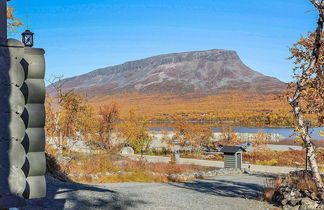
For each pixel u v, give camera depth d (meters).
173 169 28.81
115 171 24.25
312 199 12.66
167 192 16.27
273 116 172.38
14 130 2.58
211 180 26.00
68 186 12.91
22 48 2.64
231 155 35.28
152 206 11.80
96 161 24.03
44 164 2.69
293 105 13.03
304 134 12.74
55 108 28.41
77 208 9.26
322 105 13.09
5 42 2.59
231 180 25.89
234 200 14.83
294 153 50.69
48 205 8.50
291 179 15.12
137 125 52.56
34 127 2.66
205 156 52.09
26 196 2.61
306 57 13.23
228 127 68.62
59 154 25.08
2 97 2.55
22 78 2.62
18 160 2.59
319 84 13.01
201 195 16.06
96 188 13.91
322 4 11.84
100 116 48.69
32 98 2.66
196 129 58.12
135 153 51.22
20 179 2.58
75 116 34.16
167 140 60.59
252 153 51.56
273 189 16.34
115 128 50.81
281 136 96.38
